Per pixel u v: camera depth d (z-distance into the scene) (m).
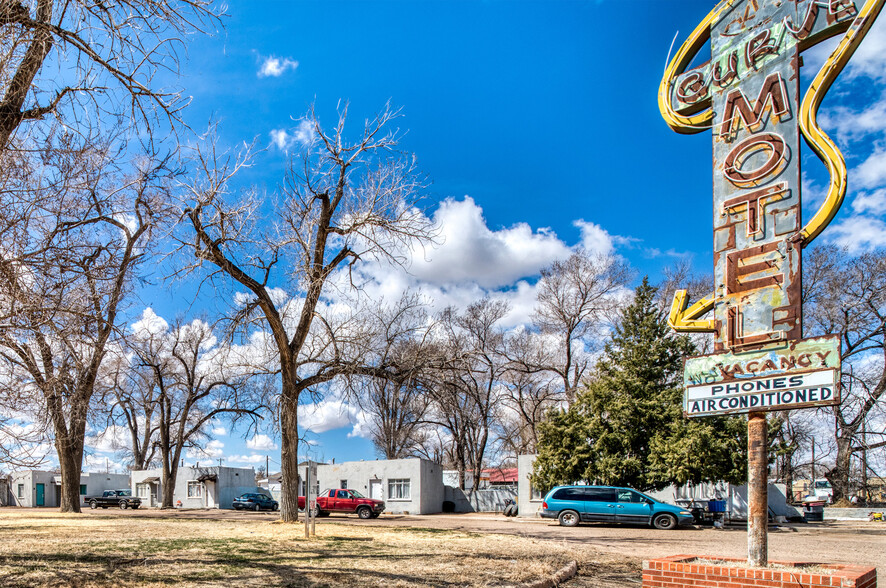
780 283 8.27
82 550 11.69
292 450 21.22
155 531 16.69
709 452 26.27
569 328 41.31
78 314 8.95
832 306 37.22
